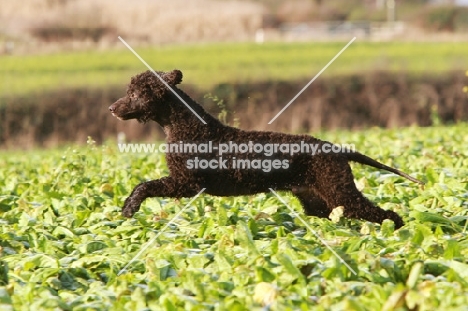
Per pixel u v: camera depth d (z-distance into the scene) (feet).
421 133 115.96
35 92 205.57
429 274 43.55
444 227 53.47
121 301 40.63
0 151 174.09
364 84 208.44
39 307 39.75
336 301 39.34
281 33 346.33
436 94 201.26
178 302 39.81
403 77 211.00
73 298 42.45
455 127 128.77
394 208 58.80
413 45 289.94
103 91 206.39
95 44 293.43
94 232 55.42
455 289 39.63
